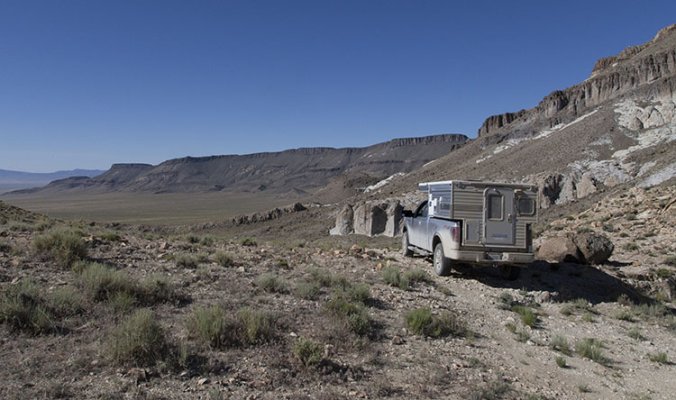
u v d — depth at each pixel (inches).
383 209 3437.5
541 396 248.1
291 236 4037.9
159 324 264.8
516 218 470.9
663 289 529.0
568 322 393.4
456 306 394.0
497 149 6358.3
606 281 514.0
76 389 201.3
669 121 4264.3
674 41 6053.2
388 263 526.6
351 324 300.8
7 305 255.1
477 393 236.2
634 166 3449.8
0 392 192.7
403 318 339.6
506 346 320.5
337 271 470.0
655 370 309.9
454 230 465.4
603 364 310.7
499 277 516.4
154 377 218.4
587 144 4301.2
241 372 231.9
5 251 390.9
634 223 874.8
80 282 317.1
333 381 234.7
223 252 482.3
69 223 717.9
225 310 308.3
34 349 232.8
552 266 545.6
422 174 6752.0
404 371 257.8
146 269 394.6
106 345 236.1
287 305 335.3
